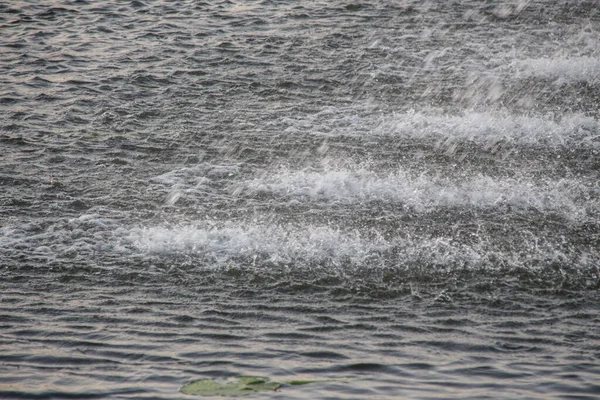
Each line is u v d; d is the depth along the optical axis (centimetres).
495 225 2130
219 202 2261
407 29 3944
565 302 1753
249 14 4112
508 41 3834
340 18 4078
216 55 3528
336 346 1543
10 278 1797
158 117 2895
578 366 1481
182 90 3145
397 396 1363
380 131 2809
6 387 1380
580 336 1603
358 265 1905
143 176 2428
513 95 3181
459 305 1733
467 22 4084
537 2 4453
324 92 3162
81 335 1565
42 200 2233
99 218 2133
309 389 1380
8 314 1641
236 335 1580
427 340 1576
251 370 1448
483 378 1432
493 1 4447
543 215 2195
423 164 2555
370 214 2195
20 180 2353
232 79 3266
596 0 4528
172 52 3562
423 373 1447
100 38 3738
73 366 1454
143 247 1973
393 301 1748
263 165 2530
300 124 2855
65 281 1797
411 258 1944
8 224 2072
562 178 2466
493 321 1664
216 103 3036
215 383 1390
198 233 2047
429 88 3228
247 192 2330
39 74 3272
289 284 1809
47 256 1911
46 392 1368
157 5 4241
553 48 3750
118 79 3238
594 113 3033
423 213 2205
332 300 1747
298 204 2252
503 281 1841
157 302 1714
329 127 2834
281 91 3156
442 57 3581
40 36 3734
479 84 3281
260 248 1981
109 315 1648
